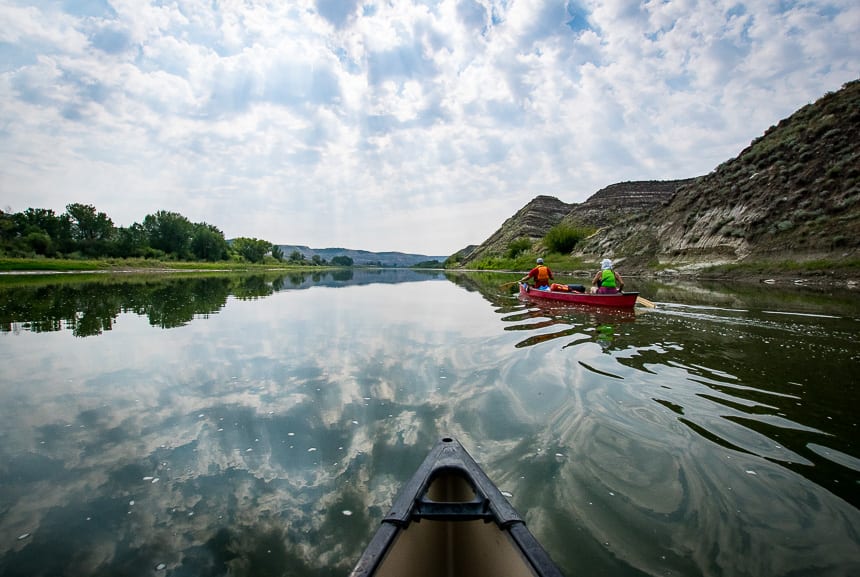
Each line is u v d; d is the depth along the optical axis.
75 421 4.02
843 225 18.92
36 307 12.73
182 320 10.27
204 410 4.26
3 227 56.19
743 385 4.67
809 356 5.84
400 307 13.18
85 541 2.39
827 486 2.78
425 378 5.22
